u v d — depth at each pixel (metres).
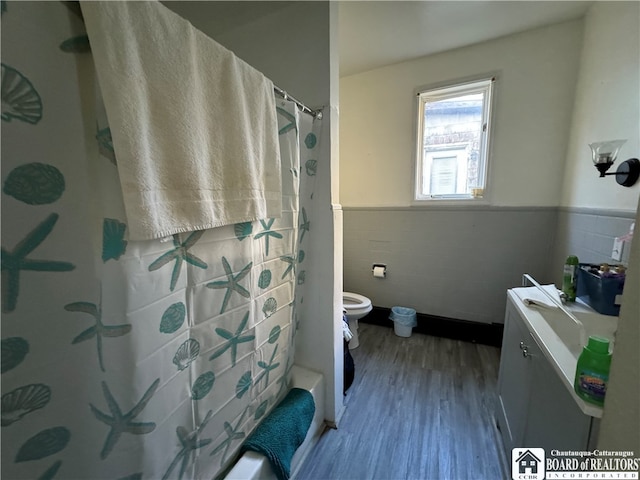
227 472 0.94
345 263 2.81
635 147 1.19
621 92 1.31
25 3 0.45
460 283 2.35
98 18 0.49
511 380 1.27
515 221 2.10
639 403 0.48
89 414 0.60
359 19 1.71
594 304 1.14
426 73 2.23
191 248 0.74
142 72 0.56
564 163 1.91
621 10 1.33
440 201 2.34
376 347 2.30
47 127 0.49
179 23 0.64
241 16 1.39
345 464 1.27
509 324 1.37
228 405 0.92
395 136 2.43
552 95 1.89
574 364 0.79
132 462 0.64
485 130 2.17
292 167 1.15
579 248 1.60
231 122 0.79
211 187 0.74
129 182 0.54
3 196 0.46
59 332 0.55
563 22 1.80
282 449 1.03
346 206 2.71
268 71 1.39
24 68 0.46
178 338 0.72
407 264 2.54
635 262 0.50
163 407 0.69
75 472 0.59
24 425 0.53
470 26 1.82
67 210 0.53
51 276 0.53
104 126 0.54
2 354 0.49
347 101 2.57
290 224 1.19
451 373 1.92
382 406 1.63
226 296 0.86
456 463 1.27
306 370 1.50
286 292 1.21
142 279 0.61
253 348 1.01
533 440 0.96
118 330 0.58
